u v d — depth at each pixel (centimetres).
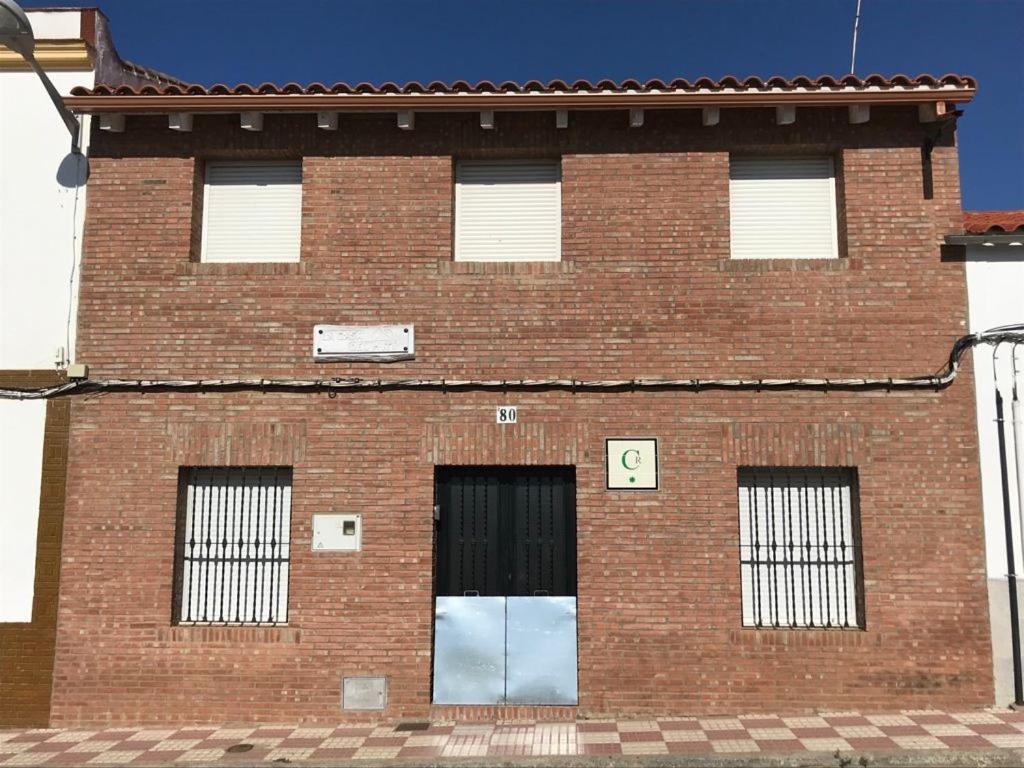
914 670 830
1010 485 854
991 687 829
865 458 855
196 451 875
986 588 841
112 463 877
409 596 855
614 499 859
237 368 885
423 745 764
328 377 882
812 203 915
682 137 905
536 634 862
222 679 847
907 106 887
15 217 912
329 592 857
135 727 838
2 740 801
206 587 880
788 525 874
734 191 915
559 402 873
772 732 773
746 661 835
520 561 873
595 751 738
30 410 888
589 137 907
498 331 884
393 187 906
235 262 912
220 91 896
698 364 873
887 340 870
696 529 853
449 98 883
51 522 872
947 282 877
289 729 822
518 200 923
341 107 891
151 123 919
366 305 891
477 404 875
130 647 852
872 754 712
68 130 920
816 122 899
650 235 892
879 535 848
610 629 845
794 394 867
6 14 805
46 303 899
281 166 934
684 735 773
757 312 877
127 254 902
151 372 887
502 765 718
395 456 871
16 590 865
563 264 890
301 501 869
